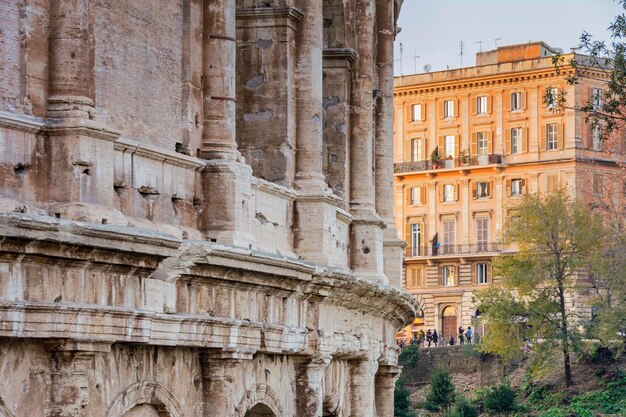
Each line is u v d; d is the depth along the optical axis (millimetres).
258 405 54062
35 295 36812
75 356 38500
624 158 186125
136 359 42969
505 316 171625
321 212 58438
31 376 37844
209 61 49250
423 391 178750
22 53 38719
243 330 48688
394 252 78500
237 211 48719
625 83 84562
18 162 38281
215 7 49312
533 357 170375
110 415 41156
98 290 39156
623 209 187875
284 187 56344
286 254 56469
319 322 57125
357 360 68062
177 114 47344
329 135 67625
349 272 59125
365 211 69125
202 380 47875
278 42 57531
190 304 45250
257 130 57500
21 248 35812
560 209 175000
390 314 73250
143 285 41594
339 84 67625
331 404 64062
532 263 174625
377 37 79312
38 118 38875
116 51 42750
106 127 40000
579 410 159500
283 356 55844
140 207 43938
